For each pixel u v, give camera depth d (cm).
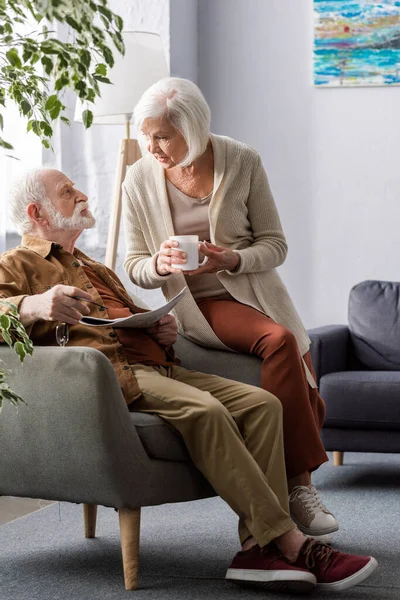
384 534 304
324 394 390
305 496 272
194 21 516
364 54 497
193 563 275
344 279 508
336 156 506
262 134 515
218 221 298
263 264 297
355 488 379
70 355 236
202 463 248
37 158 455
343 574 240
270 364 275
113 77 384
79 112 392
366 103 500
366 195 503
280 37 511
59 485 244
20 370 241
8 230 441
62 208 274
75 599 242
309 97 508
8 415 244
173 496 250
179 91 284
